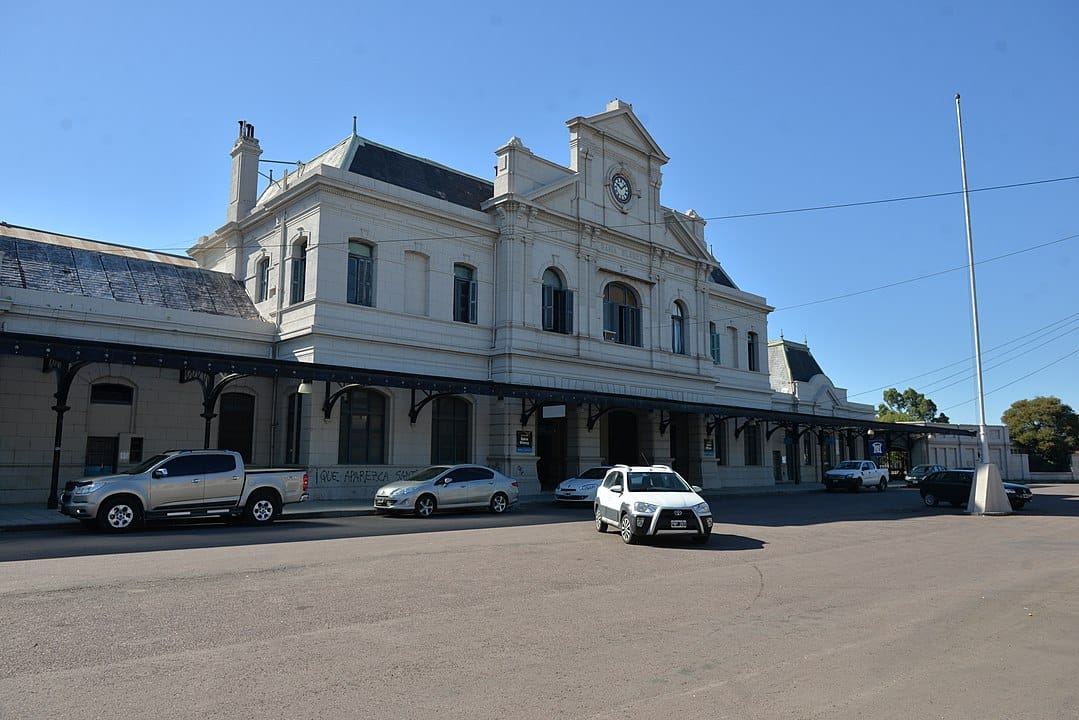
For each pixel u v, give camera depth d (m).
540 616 8.59
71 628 7.68
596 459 33.12
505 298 30.53
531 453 30.47
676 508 15.16
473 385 25.91
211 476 17.66
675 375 37.34
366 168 29.00
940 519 22.69
